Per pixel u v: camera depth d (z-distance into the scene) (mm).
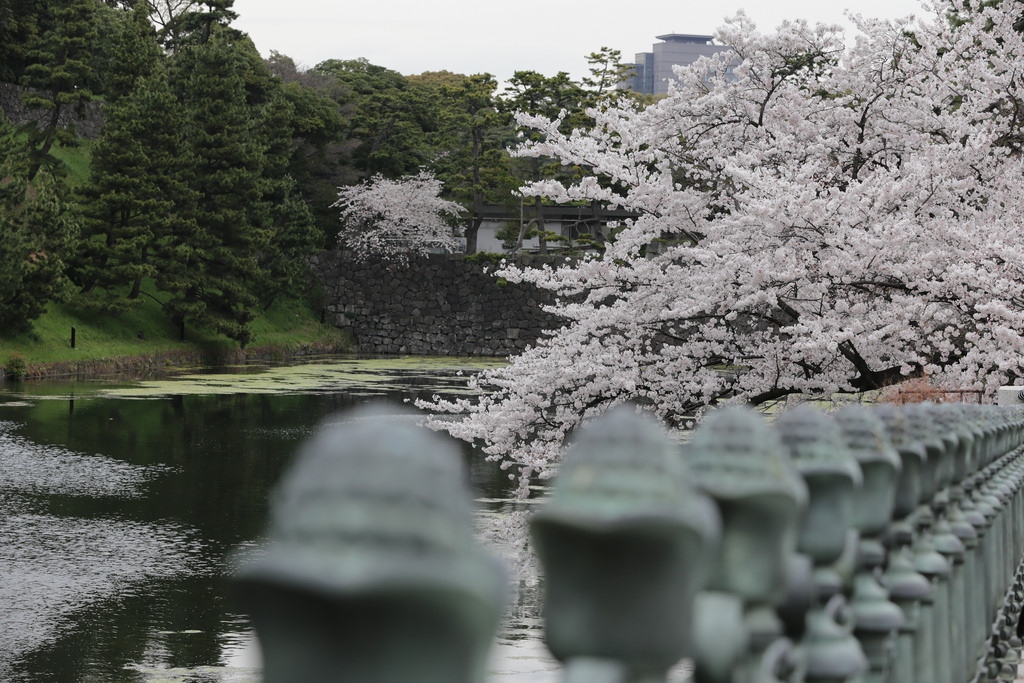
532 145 12797
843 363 11461
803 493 1160
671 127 13148
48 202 40000
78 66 46438
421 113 66188
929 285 10406
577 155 12695
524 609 10461
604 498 807
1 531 15062
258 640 581
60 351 41250
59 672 9273
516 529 11078
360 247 61062
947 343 10656
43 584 12320
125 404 31453
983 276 10148
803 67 13688
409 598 563
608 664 824
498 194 60375
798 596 1333
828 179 12766
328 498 583
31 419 27266
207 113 49656
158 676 9180
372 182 62969
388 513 577
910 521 2289
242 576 569
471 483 18797
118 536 14859
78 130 57188
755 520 1104
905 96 13594
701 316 11422
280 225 57312
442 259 60719
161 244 50469
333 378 42562
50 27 55688
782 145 12531
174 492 18266
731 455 1122
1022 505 5605
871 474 1699
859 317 10883
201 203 49875
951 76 13484
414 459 592
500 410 11617
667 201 11992
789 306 11312
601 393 11578
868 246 10344
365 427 612
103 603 11578
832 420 1489
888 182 11000
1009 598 4629
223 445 23891
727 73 13758
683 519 791
